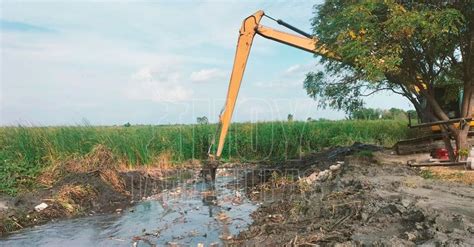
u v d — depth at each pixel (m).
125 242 9.73
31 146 16.81
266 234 8.85
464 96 14.54
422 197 9.76
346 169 14.83
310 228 8.48
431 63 14.46
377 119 35.53
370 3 12.52
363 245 6.90
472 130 16.30
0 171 14.32
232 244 8.60
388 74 14.67
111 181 15.20
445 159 15.62
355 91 18.38
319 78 18.66
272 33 15.75
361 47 12.68
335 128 29.55
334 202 10.18
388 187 11.12
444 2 13.06
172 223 11.18
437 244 6.31
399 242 6.58
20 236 10.41
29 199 12.71
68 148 17.42
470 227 7.07
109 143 19.64
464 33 13.64
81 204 13.26
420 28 12.73
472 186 11.23
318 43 14.88
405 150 17.52
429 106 16.83
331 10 15.59
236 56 15.88
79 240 10.02
